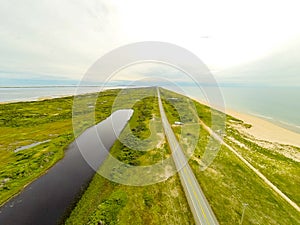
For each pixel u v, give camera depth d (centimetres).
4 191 3192
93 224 2477
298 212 2859
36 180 3506
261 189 3269
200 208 2712
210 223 2480
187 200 2853
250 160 4331
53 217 2689
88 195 3084
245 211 2716
